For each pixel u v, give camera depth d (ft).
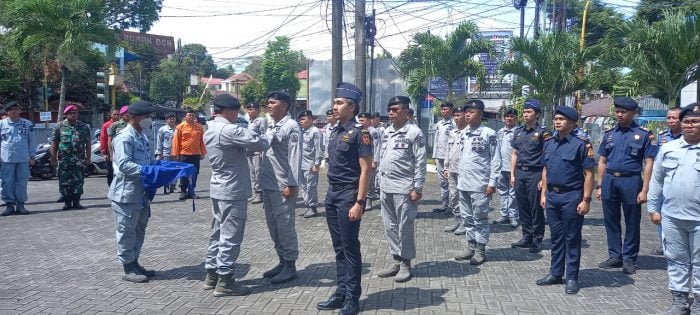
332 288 18.85
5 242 25.54
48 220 31.04
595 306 17.20
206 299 17.67
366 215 33.47
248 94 160.04
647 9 65.36
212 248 18.66
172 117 42.24
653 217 17.07
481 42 59.36
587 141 18.53
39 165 51.78
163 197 40.78
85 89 78.95
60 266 21.50
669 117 22.36
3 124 32.30
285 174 19.43
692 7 39.63
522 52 46.70
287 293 18.34
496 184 22.07
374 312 16.51
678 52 34.09
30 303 17.11
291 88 156.46
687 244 15.94
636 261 22.91
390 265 21.76
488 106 84.02
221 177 17.97
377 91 67.05
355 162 16.56
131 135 19.61
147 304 17.12
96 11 58.39
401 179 19.49
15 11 55.67
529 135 24.30
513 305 17.21
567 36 46.60
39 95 76.89
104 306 16.89
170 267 21.54
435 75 60.13
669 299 17.92
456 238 27.09
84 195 41.47
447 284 19.43
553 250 19.33
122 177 19.27
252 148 17.63
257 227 29.40
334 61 49.47
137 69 149.59
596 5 83.92
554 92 46.83
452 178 28.30
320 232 28.19
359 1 51.37
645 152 20.62
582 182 18.60
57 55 57.41
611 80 43.47
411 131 19.58
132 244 19.65
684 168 15.61
